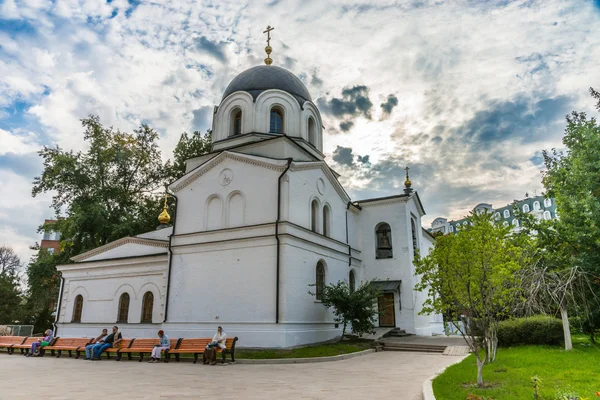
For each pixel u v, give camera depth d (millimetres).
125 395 9641
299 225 21672
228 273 21406
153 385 11094
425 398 8836
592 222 15641
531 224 18531
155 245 26469
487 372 11453
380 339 23391
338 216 26875
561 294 15242
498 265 10945
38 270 36062
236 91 27781
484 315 12047
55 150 36562
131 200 39031
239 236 21609
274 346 19094
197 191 24172
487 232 11219
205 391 10156
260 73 28734
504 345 17531
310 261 22281
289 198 21406
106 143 37719
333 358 17281
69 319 28297
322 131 30297
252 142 24312
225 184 23234
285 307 19516
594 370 10898
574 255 16984
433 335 28703
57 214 36781
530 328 17047
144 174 40312
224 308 21016
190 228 23641
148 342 18156
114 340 19156
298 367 15133
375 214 30234
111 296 26953
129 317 25688
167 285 23219
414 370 14094
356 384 11242
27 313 41906
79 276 28859
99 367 15484
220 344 16297
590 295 15664
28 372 14078
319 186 24719
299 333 20156
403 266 28438
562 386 9195
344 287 22406
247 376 12805
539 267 16562
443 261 11195
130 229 35688
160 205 40375
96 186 36781
